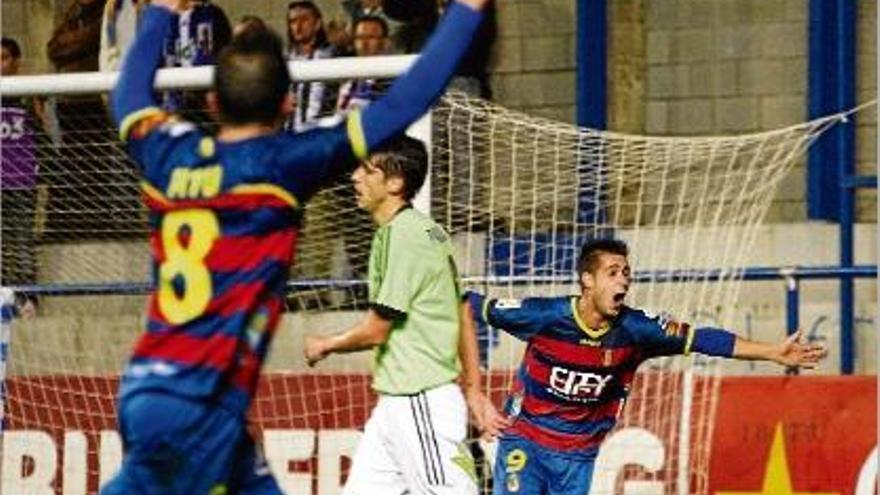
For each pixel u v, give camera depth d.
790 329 30.45
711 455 29.12
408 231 23.66
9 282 34.88
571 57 39.59
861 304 34.81
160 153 15.91
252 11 41.31
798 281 32.09
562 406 26.14
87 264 35.56
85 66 40.09
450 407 24.03
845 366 32.41
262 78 15.64
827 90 37.44
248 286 15.48
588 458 26.38
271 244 15.52
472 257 32.44
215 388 15.44
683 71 39.00
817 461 28.70
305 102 31.44
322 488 30.03
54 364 35.31
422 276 23.70
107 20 36.88
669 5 39.03
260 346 15.62
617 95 39.19
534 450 26.27
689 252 34.12
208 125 26.14
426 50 15.10
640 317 25.80
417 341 23.94
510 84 39.97
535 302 25.81
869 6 36.81
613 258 25.44
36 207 34.84
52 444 31.58
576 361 25.81
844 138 36.38
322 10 39.53
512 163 31.73
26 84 25.84
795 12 38.22
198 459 15.52
